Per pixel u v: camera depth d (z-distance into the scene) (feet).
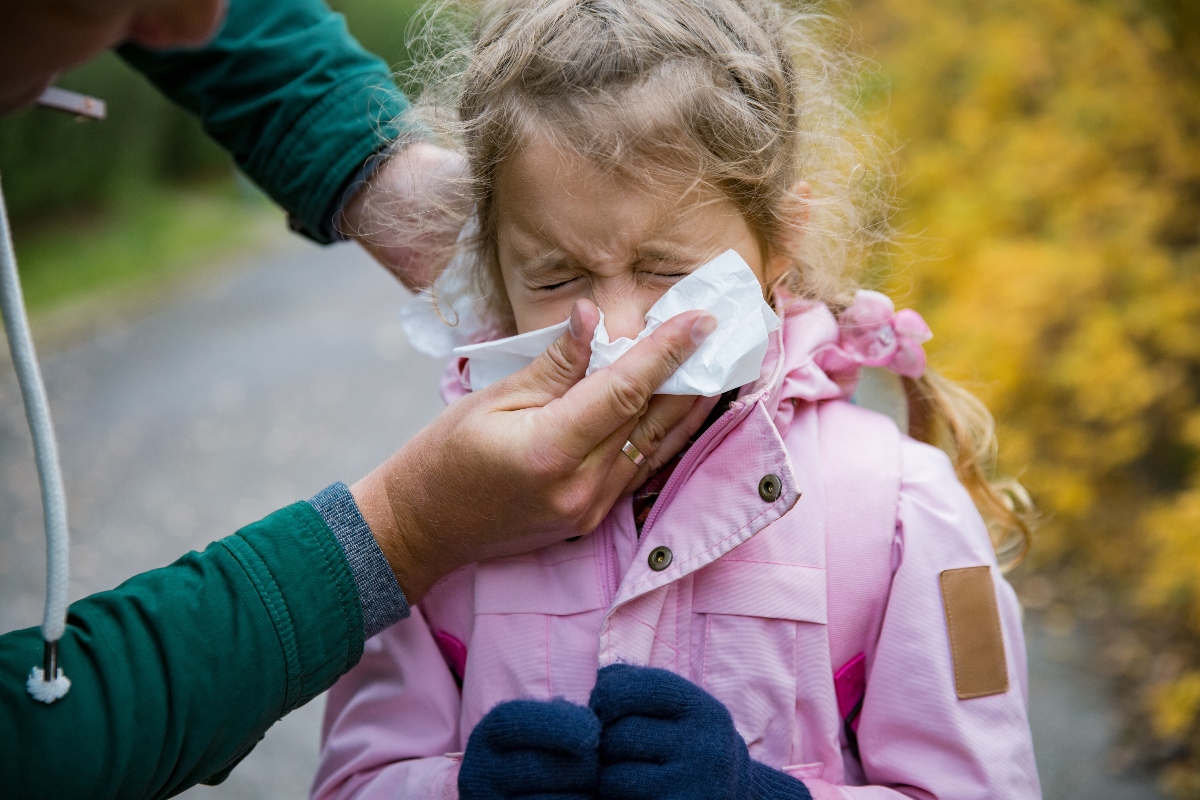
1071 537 11.44
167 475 17.22
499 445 3.24
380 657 3.96
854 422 3.95
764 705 3.49
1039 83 13.93
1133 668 9.77
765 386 3.62
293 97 4.53
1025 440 11.09
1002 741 3.50
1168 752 8.61
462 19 4.20
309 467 17.29
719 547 3.45
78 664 2.95
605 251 3.33
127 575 13.92
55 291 28.94
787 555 3.59
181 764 3.07
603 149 3.26
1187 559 8.80
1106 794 8.23
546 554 3.75
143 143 37.27
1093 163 11.99
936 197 14.20
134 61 4.73
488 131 3.53
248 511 15.76
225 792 9.60
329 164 4.48
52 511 2.80
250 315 27.40
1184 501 9.20
